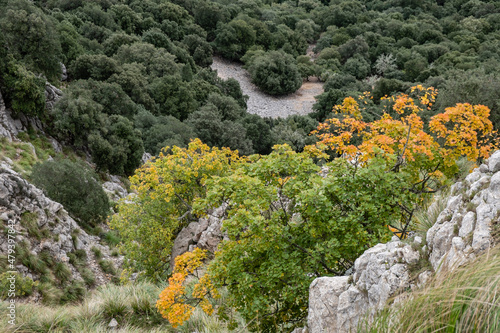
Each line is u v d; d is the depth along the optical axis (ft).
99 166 95.86
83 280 44.06
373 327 11.70
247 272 20.06
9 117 88.22
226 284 20.77
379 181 18.43
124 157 100.07
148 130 130.62
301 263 19.66
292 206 22.49
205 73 228.43
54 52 126.72
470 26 331.77
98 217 63.82
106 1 262.88
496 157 15.43
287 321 19.89
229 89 231.30
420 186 22.71
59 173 60.64
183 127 136.98
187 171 43.09
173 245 43.86
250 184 19.12
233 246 20.17
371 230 19.54
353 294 14.62
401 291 12.80
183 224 48.42
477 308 9.13
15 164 73.92
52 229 46.98
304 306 19.66
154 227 43.04
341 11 369.09
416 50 290.97
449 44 297.74
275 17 372.38
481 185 14.47
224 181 20.35
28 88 89.66
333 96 223.51
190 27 295.48
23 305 27.37
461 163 28.04
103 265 49.52
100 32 218.79
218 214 42.34
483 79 67.62
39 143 90.68
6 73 90.12
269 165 20.71
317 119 229.45
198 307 26.68
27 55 118.73
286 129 190.60
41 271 40.57
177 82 181.78
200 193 45.88
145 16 284.00
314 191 17.74
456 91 67.77
